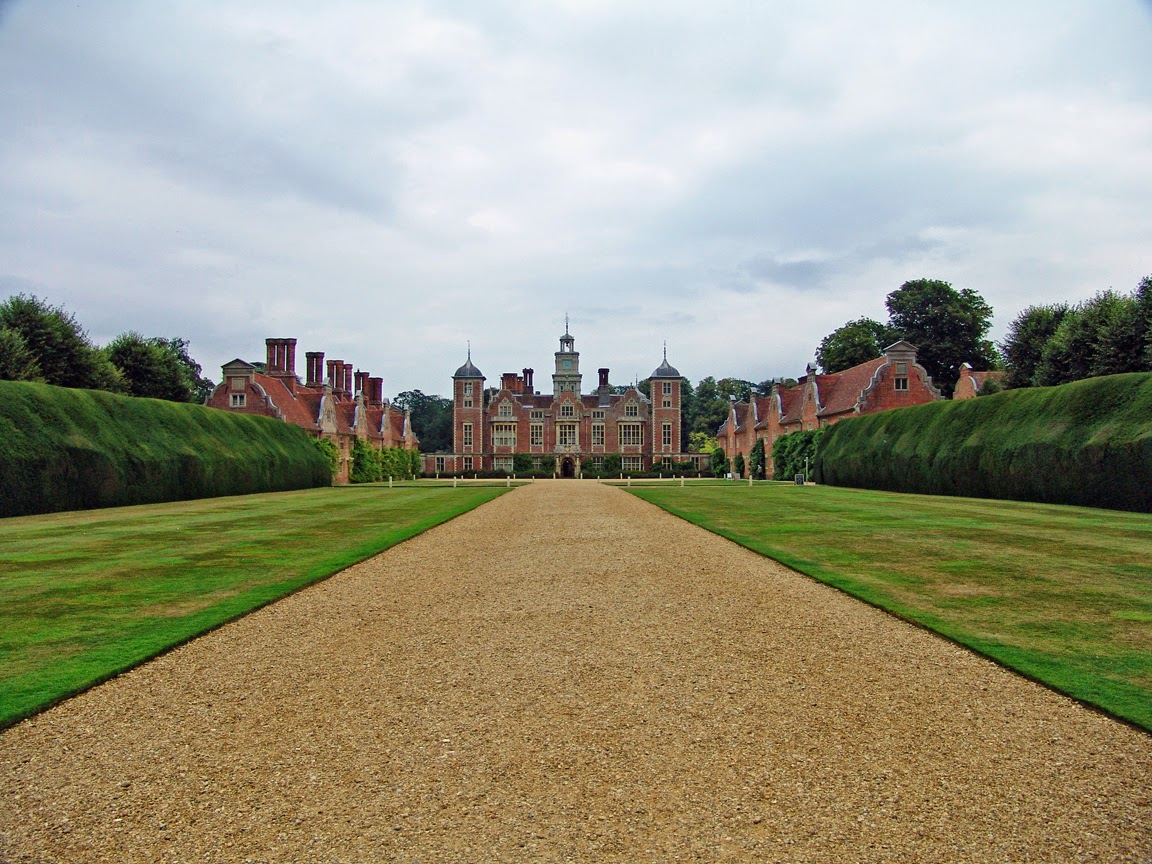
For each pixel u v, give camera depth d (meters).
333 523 20.70
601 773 5.37
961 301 64.62
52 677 7.26
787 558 13.67
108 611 9.89
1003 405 28.89
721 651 8.24
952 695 6.80
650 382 88.75
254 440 40.41
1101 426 23.33
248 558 14.20
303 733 6.11
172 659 8.02
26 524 20.53
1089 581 11.19
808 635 8.78
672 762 5.54
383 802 4.99
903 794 5.04
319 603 10.64
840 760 5.55
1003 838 4.50
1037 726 6.09
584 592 11.32
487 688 7.14
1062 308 47.53
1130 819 4.69
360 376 84.25
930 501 26.53
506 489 42.81
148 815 4.85
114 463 28.08
